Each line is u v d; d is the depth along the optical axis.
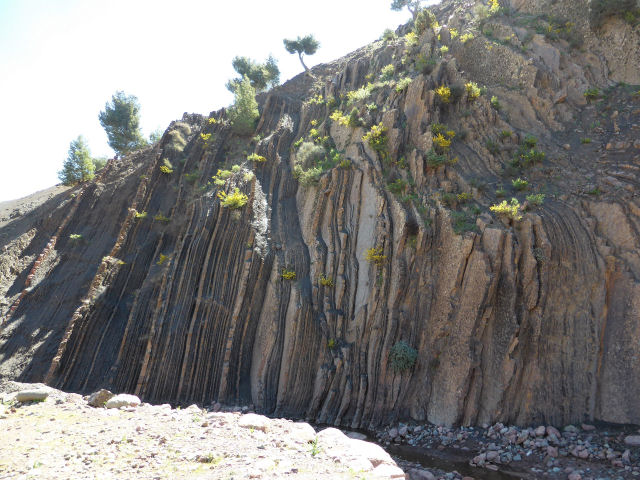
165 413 10.98
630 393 14.30
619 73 23.75
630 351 14.84
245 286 22.92
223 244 24.75
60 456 7.62
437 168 21.55
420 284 19.25
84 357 22.62
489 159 21.75
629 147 19.61
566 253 17.11
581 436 13.90
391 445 15.41
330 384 18.97
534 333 16.28
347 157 26.02
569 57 24.91
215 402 20.55
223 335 22.22
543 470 12.29
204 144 35.50
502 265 17.47
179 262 24.31
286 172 29.06
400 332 18.73
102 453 7.83
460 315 17.58
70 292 27.38
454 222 19.16
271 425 10.16
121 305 25.55
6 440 8.43
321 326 20.52
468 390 16.45
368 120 26.08
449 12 36.94
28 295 27.39
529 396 15.58
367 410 17.83
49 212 35.47
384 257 20.23
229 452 8.04
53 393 12.08
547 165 20.80
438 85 24.83
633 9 24.06
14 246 31.73
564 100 23.39
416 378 17.92
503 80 25.47
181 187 32.25
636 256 16.11
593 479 11.28
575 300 16.44
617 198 17.72
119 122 49.00
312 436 9.48
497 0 31.19
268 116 36.19
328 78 40.84
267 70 48.72
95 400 11.61
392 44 34.31
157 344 21.61
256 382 20.83
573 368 15.54
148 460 7.59
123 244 28.77
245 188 27.67
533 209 18.47
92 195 33.97
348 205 23.81
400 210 20.80
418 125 23.67
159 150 35.12
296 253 24.00
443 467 12.98
